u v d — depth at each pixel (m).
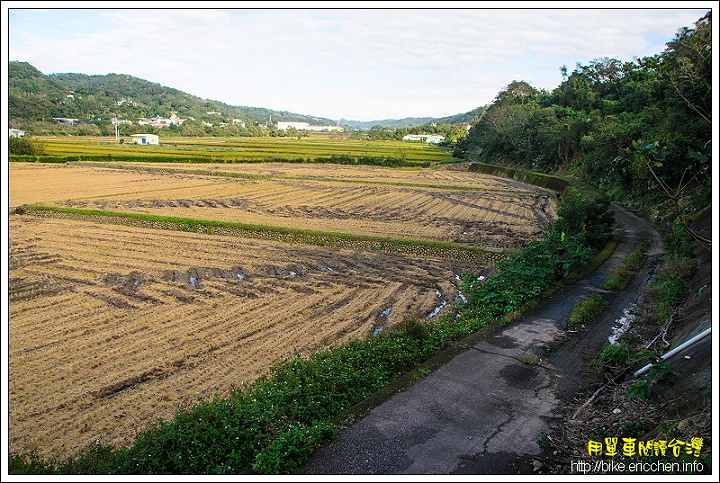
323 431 6.65
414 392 7.96
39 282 17.59
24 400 10.40
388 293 17.47
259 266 20.33
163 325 14.34
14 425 9.56
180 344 13.12
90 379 11.26
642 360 8.63
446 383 8.26
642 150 5.66
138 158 62.53
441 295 17.39
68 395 10.60
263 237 25.23
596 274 15.43
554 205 38.50
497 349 9.71
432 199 39.81
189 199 35.78
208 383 11.15
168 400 10.48
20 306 15.44
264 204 35.06
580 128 51.84
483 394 7.92
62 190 38.66
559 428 6.97
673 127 24.53
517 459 6.20
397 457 6.24
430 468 6.00
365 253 22.69
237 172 54.84
